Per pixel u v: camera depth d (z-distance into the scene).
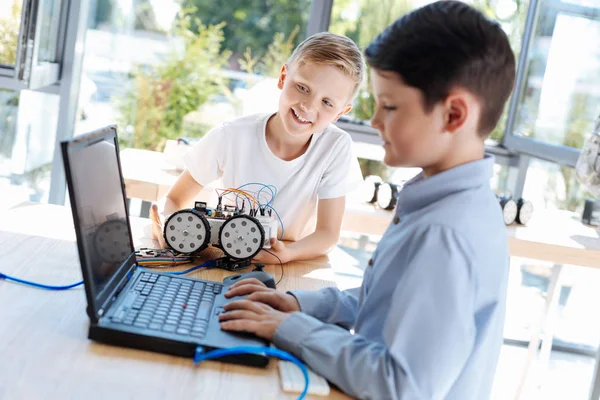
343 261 3.37
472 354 0.99
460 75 0.94
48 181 3.34
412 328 0.93
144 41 3.42
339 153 1.84
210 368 1.03
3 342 1.02
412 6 3.29
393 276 1.02
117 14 3.37
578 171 2.60
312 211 1.89
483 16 0.99
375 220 2.41
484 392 1.06
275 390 0.99
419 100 0.95
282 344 1.08
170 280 1.30
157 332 1.06
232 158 1.85
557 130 3.01
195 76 3.46
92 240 1.08
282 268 1.58
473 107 0.97
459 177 1.00
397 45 0.96
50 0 2.96
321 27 3.33
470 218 0.97
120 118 3.47
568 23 3.01
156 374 0.99
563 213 2.81
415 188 1.03
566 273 3.18
